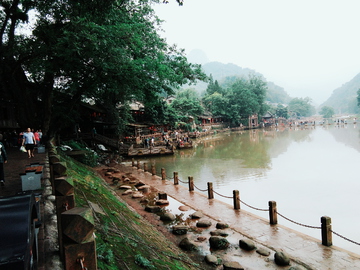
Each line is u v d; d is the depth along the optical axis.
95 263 2.22
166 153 35.34
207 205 12.23
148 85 19.36
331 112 169.62
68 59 15.94
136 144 40.34
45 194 6.84
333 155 28.47
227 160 29.27
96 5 13.80
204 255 7.57
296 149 35.19
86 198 8.20
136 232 7.27
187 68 21.36
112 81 17.75
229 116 86.94
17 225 1.89
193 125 65.06
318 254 7.44
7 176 9.57
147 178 19.20
